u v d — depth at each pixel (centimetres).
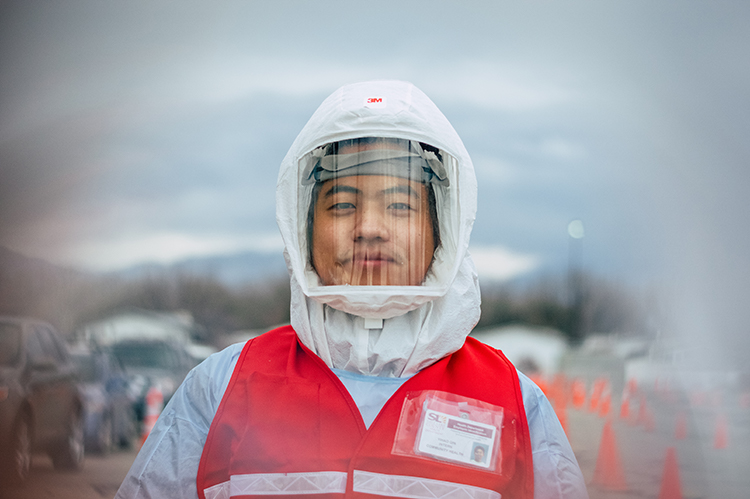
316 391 144
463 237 154
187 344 884
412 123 155
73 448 551
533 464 143
